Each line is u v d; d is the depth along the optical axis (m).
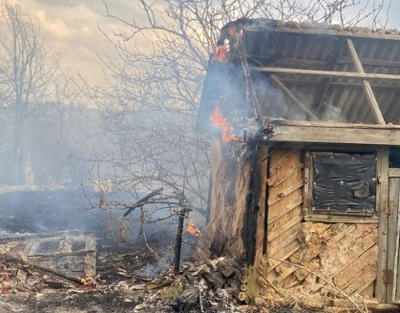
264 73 7.33
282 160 5.89
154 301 6.09
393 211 6.01
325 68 7.49
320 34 6.75
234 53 7.07
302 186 5.94
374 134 5.54
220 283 5.93
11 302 6.16
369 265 6.01
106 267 8.25
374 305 5.97
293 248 5.95
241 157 6.37
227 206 7.25
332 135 5.46
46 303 6.14
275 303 5.81
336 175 5.92
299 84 7.63
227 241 6.96
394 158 6.75
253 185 5.84
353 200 5.95
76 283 7.15
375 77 6.28
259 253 5.88
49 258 8.47
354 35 6.81
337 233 5.97
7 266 7.38
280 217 5.91
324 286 5.91
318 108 7.99
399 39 6.91
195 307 5.72
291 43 7.04
